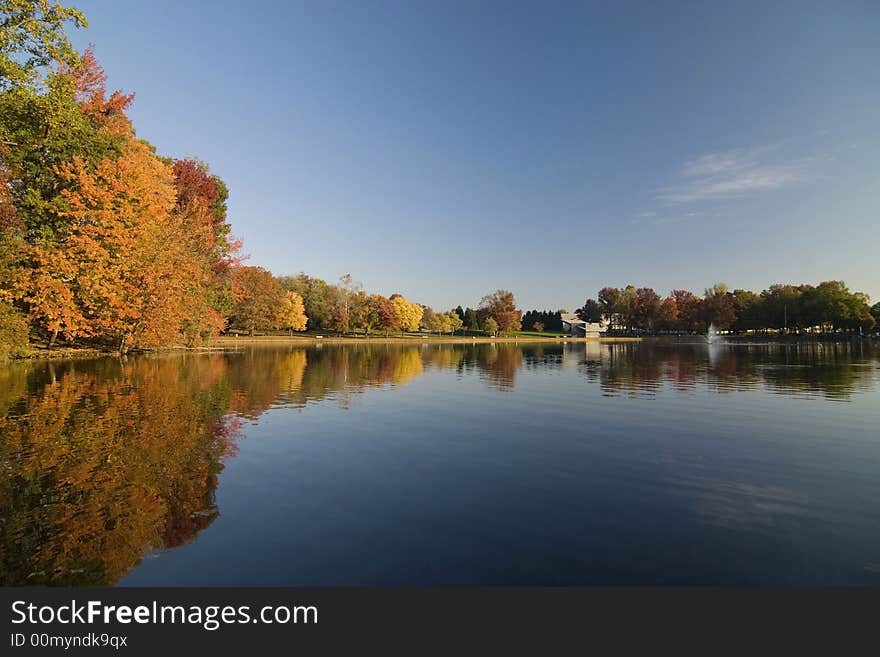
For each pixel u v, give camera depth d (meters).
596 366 36.88
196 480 8.34
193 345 45.12
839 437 11.91
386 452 10.43
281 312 95.75
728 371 30.80
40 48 18.81
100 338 38.66
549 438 11.85
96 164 31.56
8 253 26.39
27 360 28.52
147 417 13.41
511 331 162.88
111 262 31.31
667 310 144.25
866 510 7.14
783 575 5.32
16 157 26.55
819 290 109.00
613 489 8.09
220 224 57.72
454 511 7.07
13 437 10.88
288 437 11.70
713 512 7.07
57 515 6.73
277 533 6.26
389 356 52.22
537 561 5.59
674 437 11.97
